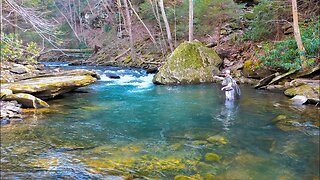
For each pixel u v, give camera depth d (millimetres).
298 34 9852
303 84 9133
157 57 18750
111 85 12477
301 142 5273
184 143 5285
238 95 9391
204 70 12594
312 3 12711
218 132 5988
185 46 13023
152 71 15797
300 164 4348
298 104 8070
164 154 4699
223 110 7887
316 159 4520
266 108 7844
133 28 23312
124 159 4453
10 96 7773
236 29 16812
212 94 10188
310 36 10359
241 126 6391
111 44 24406
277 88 10117
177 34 19016
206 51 13148
